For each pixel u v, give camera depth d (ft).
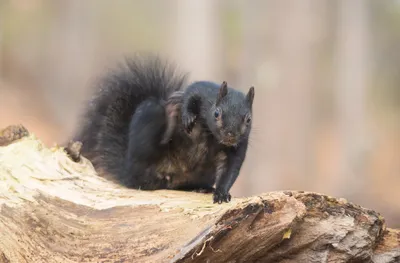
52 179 22.52
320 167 81.35
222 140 24.45
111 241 19.42
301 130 78.02
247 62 80.33
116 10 108.78
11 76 103.65
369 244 19.34
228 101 25.04
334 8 87.76
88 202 20.80
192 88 26.16
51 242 19.54
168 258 18.21
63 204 20.66
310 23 80.18
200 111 25.58
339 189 78.23
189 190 26.63
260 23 79.87
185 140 25.91
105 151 28.71
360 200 68.44
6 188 21.09
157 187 26.30
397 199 67.87
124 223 19.85
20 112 89.45
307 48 79.71
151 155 25.90
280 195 18.20
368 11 101.40
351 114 91.15
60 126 89.10
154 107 26.17
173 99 26.37
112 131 29.12
